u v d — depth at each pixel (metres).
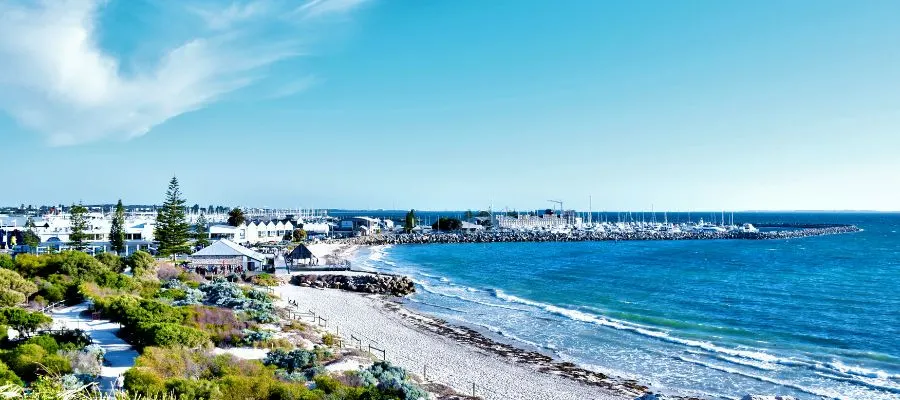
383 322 51.84
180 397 20.89
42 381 12.98
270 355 32.59
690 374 36.72
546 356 40.81
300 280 77.56
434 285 80.50
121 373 27.36
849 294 70.00
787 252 143.00
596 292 72.88
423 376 34.47
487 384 34.00
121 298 40.00
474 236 193.38
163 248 86.94
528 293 72.44
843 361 39.59
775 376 36.19
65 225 105.88
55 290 45.09
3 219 113.56
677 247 165.50
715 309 60.03
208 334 33.78
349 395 25.12
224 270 75.94
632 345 44.16
